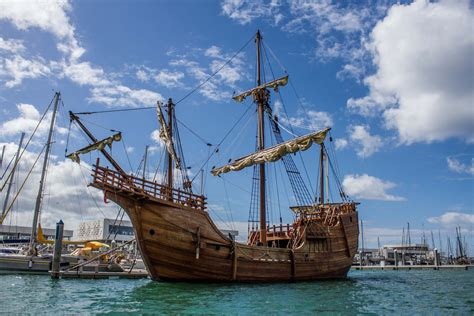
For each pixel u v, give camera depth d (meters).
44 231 107.44
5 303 19.72
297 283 31.33
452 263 128.62
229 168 38.75
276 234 38.09
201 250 26.53
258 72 40.94
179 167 33.41
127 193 24.73
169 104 34.53
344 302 21.86
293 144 35.25
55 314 16.66
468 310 20.00
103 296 22.11
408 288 32.72
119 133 28.23
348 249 38.38
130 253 55.97
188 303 19.58
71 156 27.94
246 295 22.75
